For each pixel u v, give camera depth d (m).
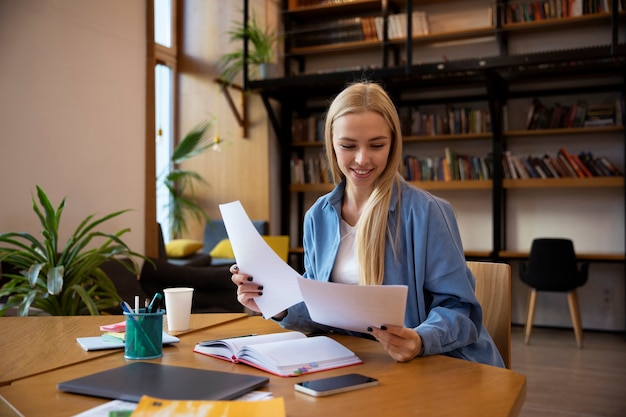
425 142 5.87
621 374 3.79
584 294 5.44
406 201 1.52
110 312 3.21
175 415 0.82
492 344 1.48
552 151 5.46
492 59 4.79
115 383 1.00
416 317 1.48
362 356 1.27
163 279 3.50
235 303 3.48
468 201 5.82
